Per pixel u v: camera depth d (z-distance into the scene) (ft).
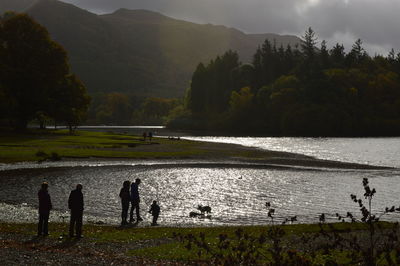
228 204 90.68
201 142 296.51
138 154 188.24
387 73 601.62
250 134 533.55
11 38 305.32
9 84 297.33
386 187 114.62
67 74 342.64
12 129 310.24
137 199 74.43
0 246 47.80
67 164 154.40
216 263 29.86
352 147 289.74
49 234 59.77
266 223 73.26
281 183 121.29
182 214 81.15
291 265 27.81
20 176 125.90
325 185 118.01
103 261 43.37
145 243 54.70
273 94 563.89
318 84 532.73
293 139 407.03
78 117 337.52
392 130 503.61
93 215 78.84
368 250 28.30
